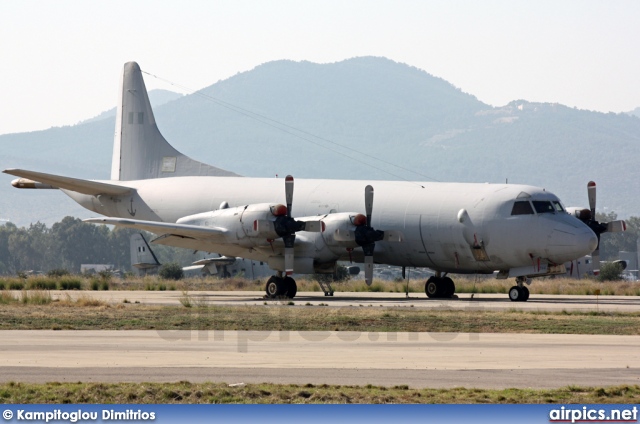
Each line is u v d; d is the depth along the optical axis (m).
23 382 36.12
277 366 41.25
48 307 75.94
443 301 89.69
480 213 90.38
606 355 45.38
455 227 91.44
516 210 89.25
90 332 56.09
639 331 58.22
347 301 88.44
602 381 37.22
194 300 86.19
